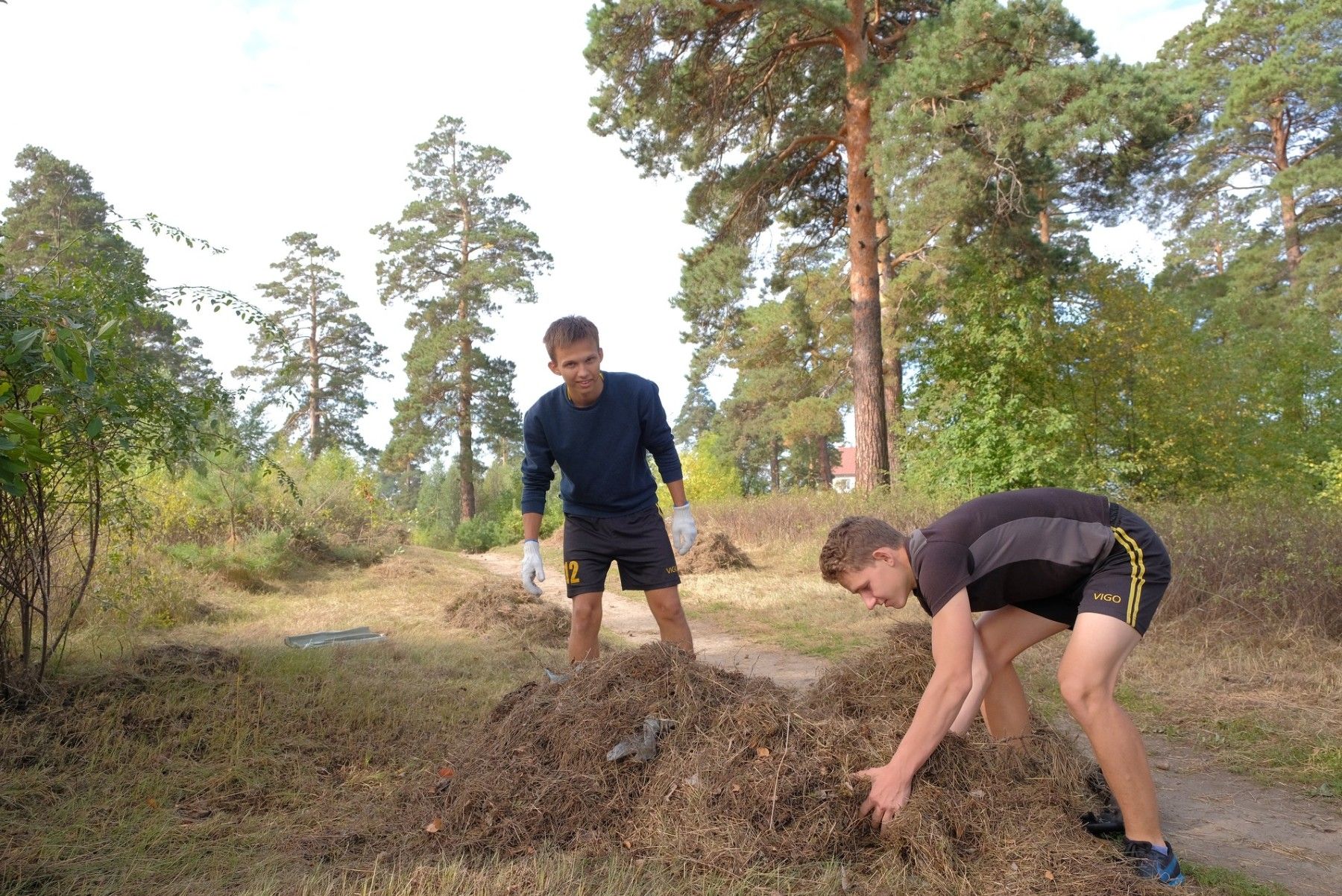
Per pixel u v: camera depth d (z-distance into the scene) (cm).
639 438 442
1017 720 338
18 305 349
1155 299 1633
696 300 1928
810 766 302
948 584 284
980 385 1589
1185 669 586
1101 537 289
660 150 1709
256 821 319
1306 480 1560
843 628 808
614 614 977
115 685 443
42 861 278
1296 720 470
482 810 308
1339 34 3002
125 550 726
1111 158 1584
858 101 1691
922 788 295
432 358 3594
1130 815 285
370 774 370
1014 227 1595
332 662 558
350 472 1680
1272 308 3103
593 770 318
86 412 386
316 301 4194
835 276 2595
